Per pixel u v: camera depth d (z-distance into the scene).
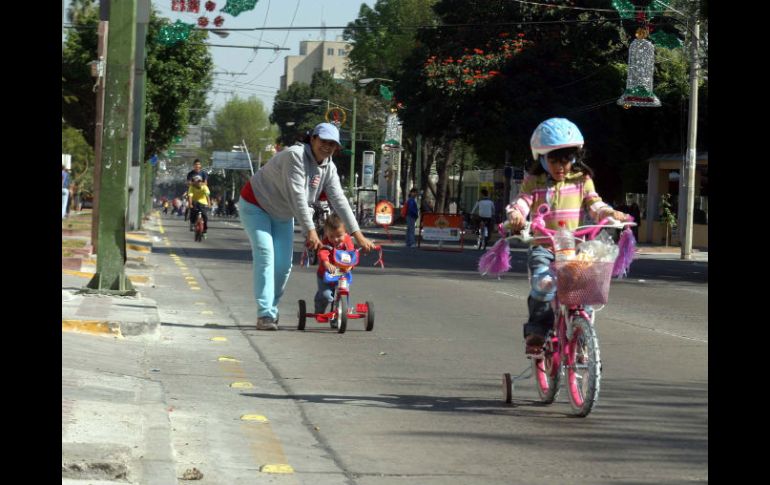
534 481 6.24
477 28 53.06
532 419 8.05
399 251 37.22
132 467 5.88
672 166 52.47
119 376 8.84
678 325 14.84
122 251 14.50
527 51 51.38
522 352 11.66
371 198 77.50
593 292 7.84
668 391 9.29
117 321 11.54
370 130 104.81
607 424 7.86
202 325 13.38
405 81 53.97
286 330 13.25
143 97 36.09
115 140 14.37
